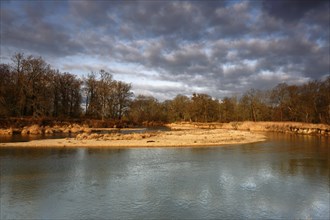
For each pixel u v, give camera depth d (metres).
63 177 25.73
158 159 34.72
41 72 90.69
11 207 18.44
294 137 69.88
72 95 111.69
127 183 23.94
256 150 43.28
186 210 18.06
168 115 154.75
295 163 32.75
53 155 36.84
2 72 86.69
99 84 115.50
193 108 149.25
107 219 16.66
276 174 27.39
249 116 140.25
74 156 36.28
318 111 105.19
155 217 16.94
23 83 84.81
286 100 121.38
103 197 20.41
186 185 23.44
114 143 47.81
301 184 24.00
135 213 17.55
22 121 77.81
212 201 19.72
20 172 27.48
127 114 125.88
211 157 36.47
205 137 60.19
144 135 59.09
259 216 17.23
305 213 17.77
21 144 45.88
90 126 96.75
